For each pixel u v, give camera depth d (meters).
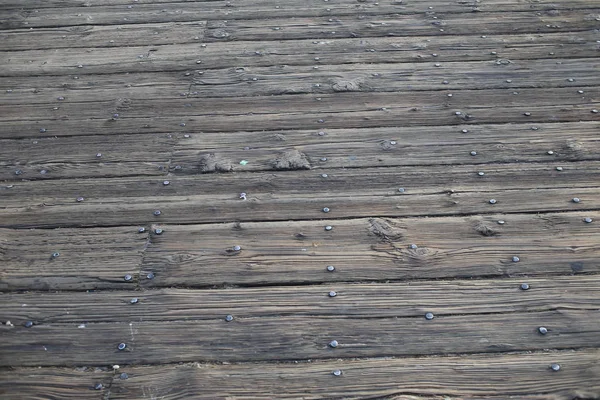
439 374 1.59
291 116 2.65
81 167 2.40
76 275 1.92
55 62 3.18
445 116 2.61
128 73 3.05
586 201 2.12
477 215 2.09
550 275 1.86
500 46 3.13
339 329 1.72
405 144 2.45
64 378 1.62
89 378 1.62
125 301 1.83
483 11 3.48
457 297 1.80
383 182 2.25
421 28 3.33
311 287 1.85
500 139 2.46
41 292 1.88
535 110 2.63
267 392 1.56
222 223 2.10
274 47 3.21
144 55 3.20
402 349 1.66
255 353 1.66
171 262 1.95
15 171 2.39
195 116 2.68
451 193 2.19
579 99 2.69
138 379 1.61
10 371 1.64
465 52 3.09
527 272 1.87
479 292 1.81
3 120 2.71
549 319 1.72
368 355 1.65
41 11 3.72
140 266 1.94
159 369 1.63
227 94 2.83
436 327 1.71
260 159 2.40
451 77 2.88
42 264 1.96
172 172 2.35
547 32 3.24
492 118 2.59
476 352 1.64
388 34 3.28
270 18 3.51
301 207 2.15
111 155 2.46
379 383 1.57
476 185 2.22
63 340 1.72
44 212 2.18
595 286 1.81
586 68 2.91
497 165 2.32
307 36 3.30
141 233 2.07
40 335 1.74
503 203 2.13
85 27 3.52
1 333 1.75
